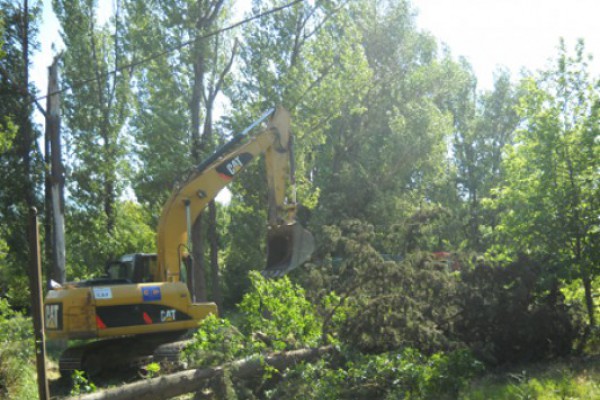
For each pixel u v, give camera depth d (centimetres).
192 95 2594
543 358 1270
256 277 1298
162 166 2412
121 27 2761
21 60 2469
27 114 2462
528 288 1245
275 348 1101
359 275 1237
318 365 1032
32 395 1098
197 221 2564
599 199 1459
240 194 2911
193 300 1469
